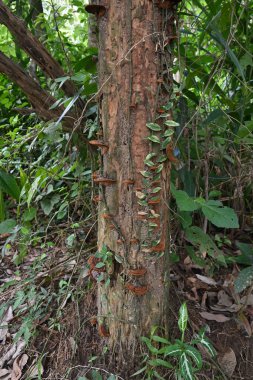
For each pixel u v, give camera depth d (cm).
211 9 198
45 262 220
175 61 175
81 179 215
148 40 129
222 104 228
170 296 183
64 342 173
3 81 318
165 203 144
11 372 173
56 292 201
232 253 214
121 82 132
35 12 289
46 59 197
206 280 197
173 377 149
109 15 130
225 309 184
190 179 194
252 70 220
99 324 157
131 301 146
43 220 248
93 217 209
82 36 396
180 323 143
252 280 181
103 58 135
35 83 196
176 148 194
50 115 204
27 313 198
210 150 213
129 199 139
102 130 141
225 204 237
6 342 189
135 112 133
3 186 216
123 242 142
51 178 214
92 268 149
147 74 131
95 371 153
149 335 149
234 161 219
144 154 136
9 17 181
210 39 249
